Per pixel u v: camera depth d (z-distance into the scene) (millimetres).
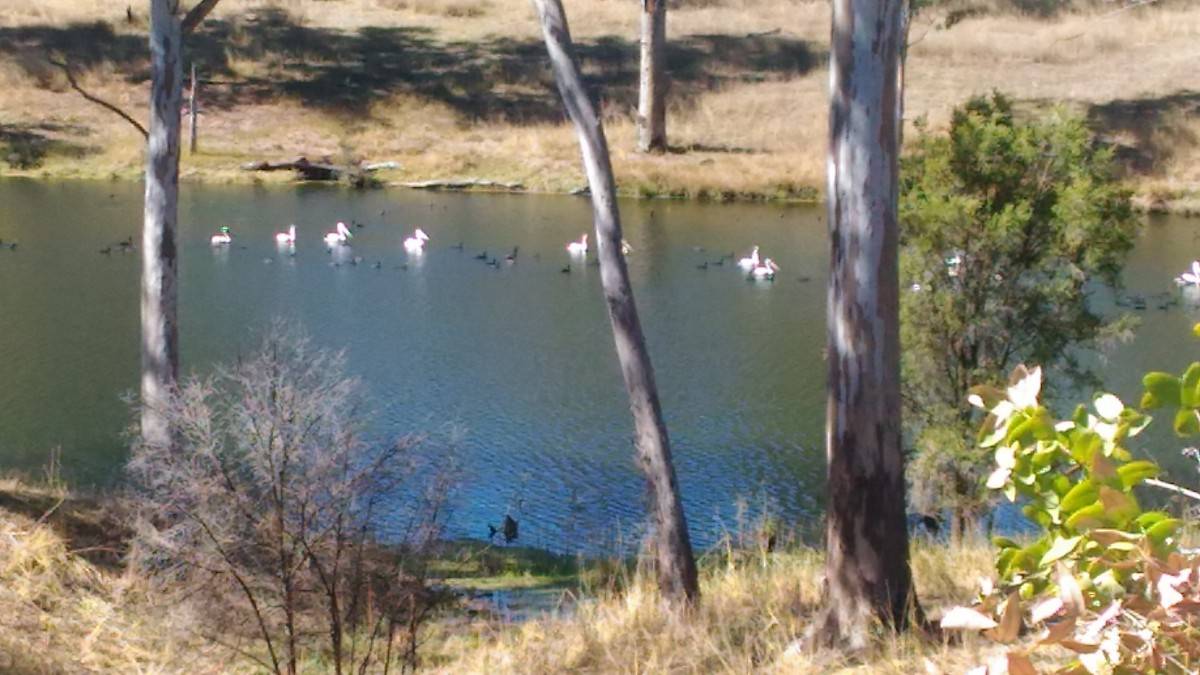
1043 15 54125
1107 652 3219
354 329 23141
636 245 32531
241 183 40031
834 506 7559
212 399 11336
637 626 8664
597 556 13398
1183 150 41250
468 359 21328
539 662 8305
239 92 45938
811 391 20125
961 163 14086
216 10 51656
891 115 7328
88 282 25922
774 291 27391
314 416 8305
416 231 30969
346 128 44531
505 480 15984
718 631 8258
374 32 51469
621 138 44562
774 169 41781
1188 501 10023
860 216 7359
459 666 8727
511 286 27391
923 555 9344
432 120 45375
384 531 9031
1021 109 43312
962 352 14172
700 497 15859
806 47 51969
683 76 49125
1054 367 14617
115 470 15445
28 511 11016
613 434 17750
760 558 11320
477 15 53750
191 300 25062
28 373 19594
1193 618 3156
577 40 51688
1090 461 3744
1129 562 3260
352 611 8312
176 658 8680
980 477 13195
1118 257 14281
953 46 49094
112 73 46000
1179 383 3666
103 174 39906
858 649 7297
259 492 8398
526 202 38844
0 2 49844
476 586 11562
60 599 9391
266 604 8477
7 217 32812
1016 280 14008
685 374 20938
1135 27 51781
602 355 21844
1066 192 13773
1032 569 3740
